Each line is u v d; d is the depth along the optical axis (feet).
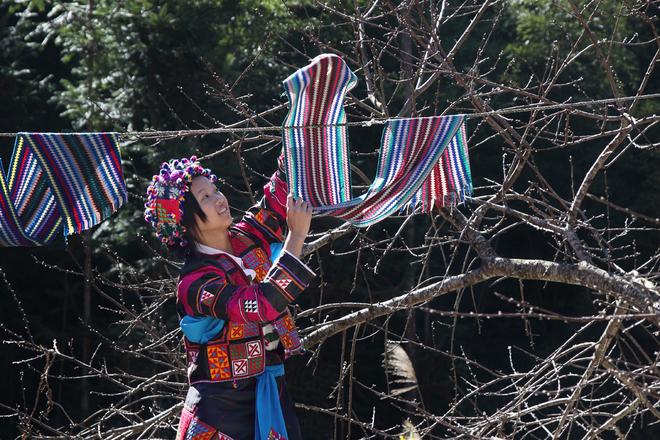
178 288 15.39
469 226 24.23
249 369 15.35
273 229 16.58
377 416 69.10
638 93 23.08
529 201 24.57
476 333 76.13
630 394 36.60
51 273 81.46
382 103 28.55
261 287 14.93
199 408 15.40
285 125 16.30
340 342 67.97
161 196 15.69
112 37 64.59
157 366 56.18
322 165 16.75
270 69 61.87
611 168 71.31
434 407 63.00
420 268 63.36
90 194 16.51
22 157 16.25
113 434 28.14
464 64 63.62
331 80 16.05
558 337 75.66
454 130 17.12
